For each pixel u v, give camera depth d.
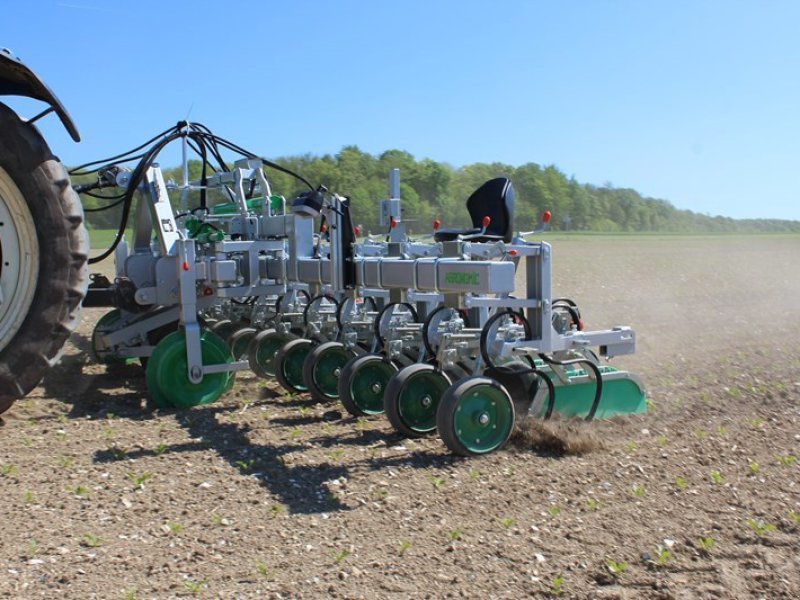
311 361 6.57
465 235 5.88
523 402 5.80
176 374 6.46
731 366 8.16
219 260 6.88
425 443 5.40
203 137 7.61
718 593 3.15
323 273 6.66
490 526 3.88
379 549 3.60
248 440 5.46
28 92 5.41
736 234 45.53
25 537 3.70
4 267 5.20
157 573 3.34
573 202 39.12
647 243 32.12
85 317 11.69
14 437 5.46
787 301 14.48
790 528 3.82
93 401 6.77
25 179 5.14
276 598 3.12
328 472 4.75
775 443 5.28
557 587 3.19
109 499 4.24
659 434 5.57
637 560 3.47
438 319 5.69
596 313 12.66
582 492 4.37
